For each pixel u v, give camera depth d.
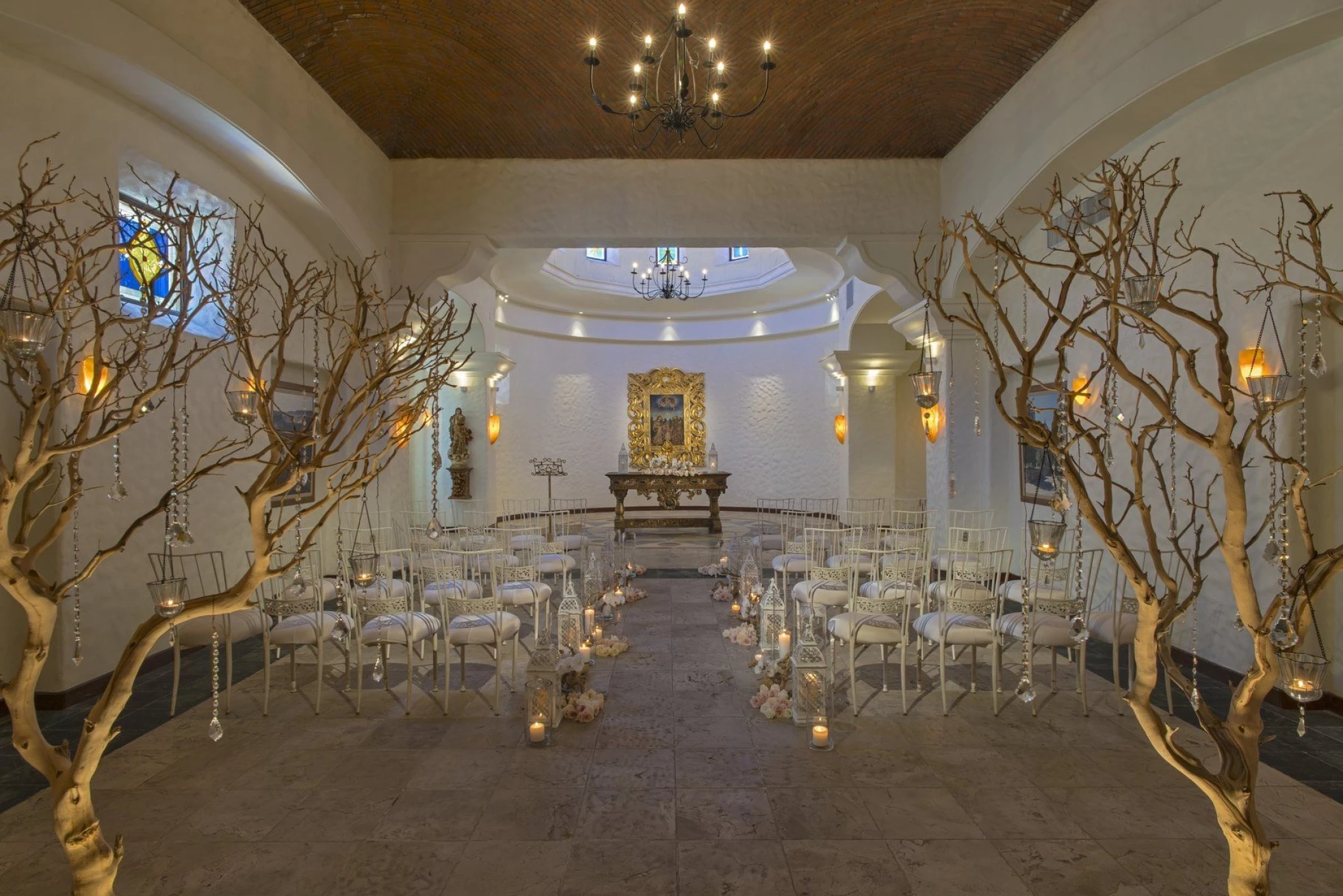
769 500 15.38
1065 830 3.05
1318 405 4.44
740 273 14.72
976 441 8.34
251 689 4.85
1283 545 2.77
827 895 2.63
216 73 5.10
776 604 5.18
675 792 3.38
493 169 7.81
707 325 15.88
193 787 3.45
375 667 4.34
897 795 3.36
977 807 3.25
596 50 6.28
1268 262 4.59
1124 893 2.64
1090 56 5.21
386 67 6.60
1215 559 5.07
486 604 4.51
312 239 7.06
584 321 15.59
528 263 12.33
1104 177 2.09
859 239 7.80
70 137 4.46
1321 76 4.00
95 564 1.90
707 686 4.84
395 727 4.16
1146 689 1.93
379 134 7.38
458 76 6.76
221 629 4.44
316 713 4.38
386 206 7.73
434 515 4.96
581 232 7.80
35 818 3.17
